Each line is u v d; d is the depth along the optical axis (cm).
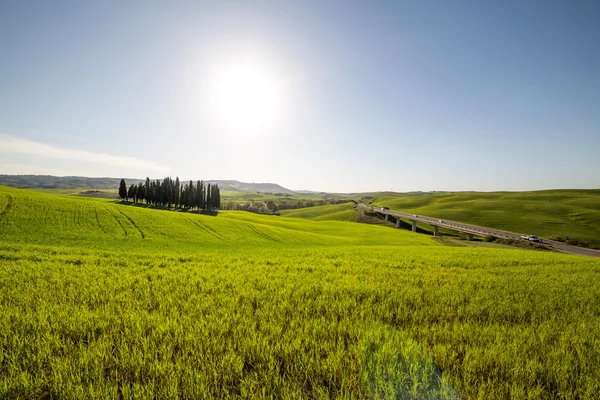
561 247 6097
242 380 438
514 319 802
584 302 998
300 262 1973
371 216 13238
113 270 1410
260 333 609
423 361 507
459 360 534
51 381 438
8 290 949
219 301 881
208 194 11675
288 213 16825
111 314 721
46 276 1210
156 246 3253
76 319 675
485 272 1720
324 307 849
